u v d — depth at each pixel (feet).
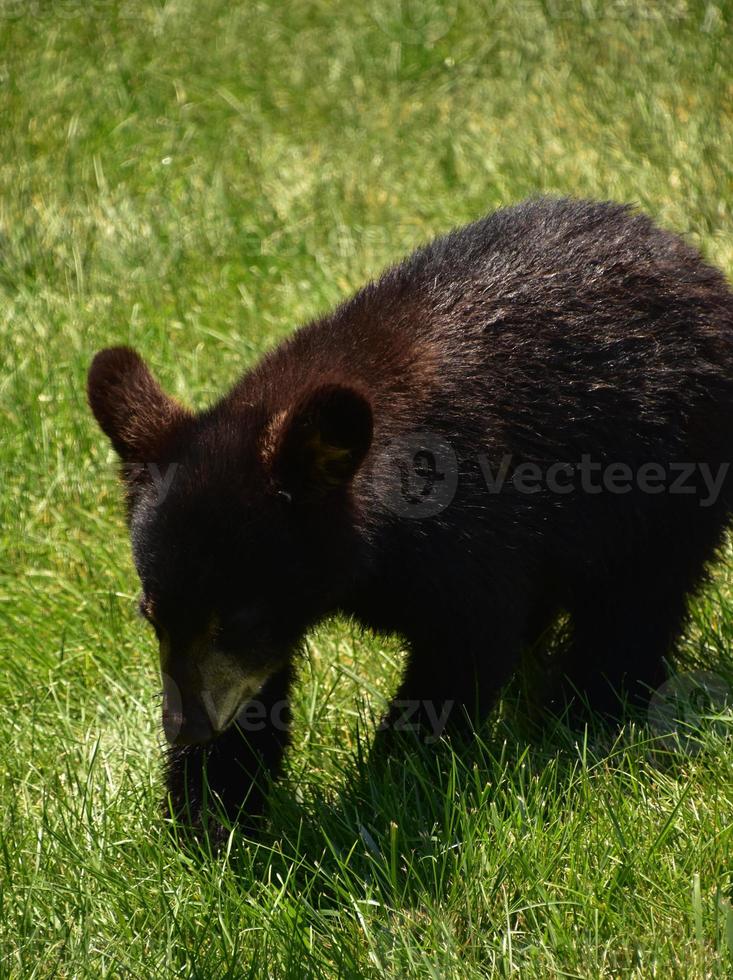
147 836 25.80
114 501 37.63
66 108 57.11
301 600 24.14
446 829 24.79
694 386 28.19
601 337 27.48
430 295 27.58
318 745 28.37
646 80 54.75
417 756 26.55
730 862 23.68
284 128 56.44
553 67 57.26
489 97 56.44
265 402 24.93
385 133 55.01
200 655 23.44
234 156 54.19
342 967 22.20
